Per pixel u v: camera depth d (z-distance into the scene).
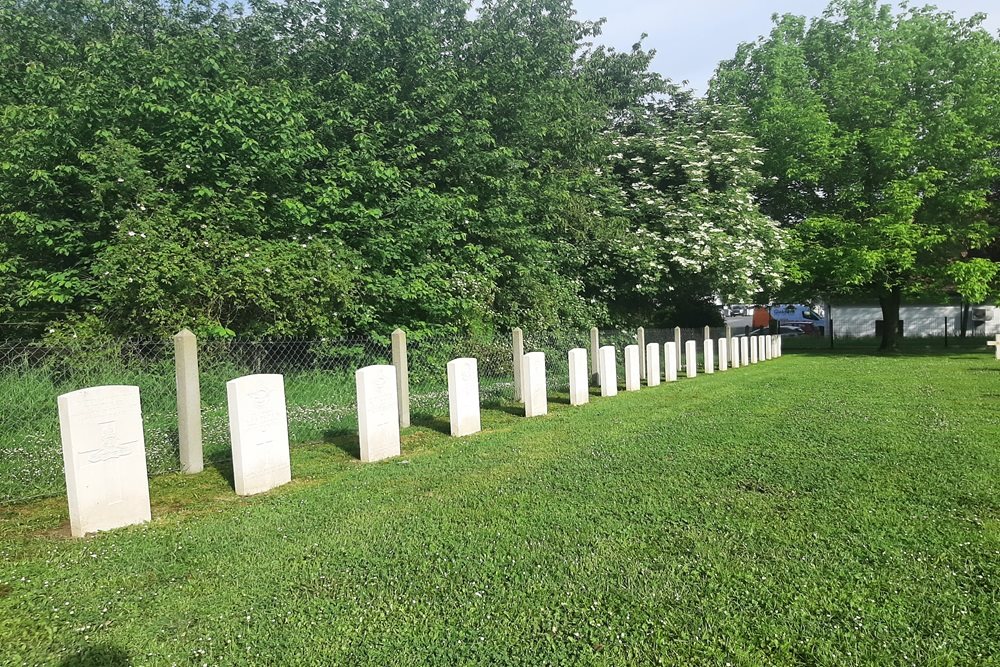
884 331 26.72
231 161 12.19
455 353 12.10
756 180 22.80
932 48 24.33
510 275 17.23
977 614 3.30
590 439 8.04
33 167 11.07
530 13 22.16
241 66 14.57
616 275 21.64
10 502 5.73
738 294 21.45
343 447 8.05
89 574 4.08
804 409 9.93
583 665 2.95
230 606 3.59
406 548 4.38
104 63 12.84
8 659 3.06
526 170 19.39
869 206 24.36
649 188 21.94
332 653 3.07
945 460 6.35
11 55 13.54
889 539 4.31
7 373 7.24
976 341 31.56
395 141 15.90
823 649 3.02
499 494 5.63
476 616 3.40
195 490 6.15
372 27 16.23
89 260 11.14
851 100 24.42
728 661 2.95
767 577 3.77
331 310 11.76
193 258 10.22
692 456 6.82
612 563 4.02
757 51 28.67
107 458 5.04
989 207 24.27
